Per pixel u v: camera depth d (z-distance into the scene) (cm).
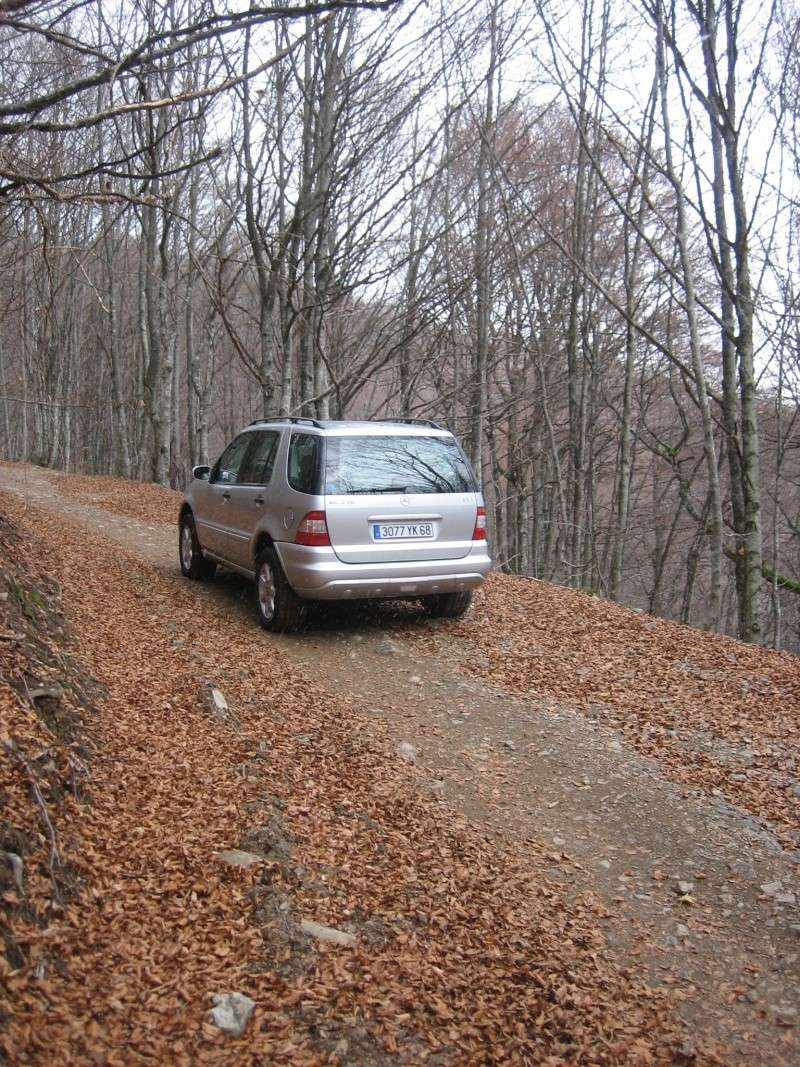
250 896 334
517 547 2675
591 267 2027
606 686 687
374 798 455
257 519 806
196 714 512
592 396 2283
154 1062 244
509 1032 292
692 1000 330
